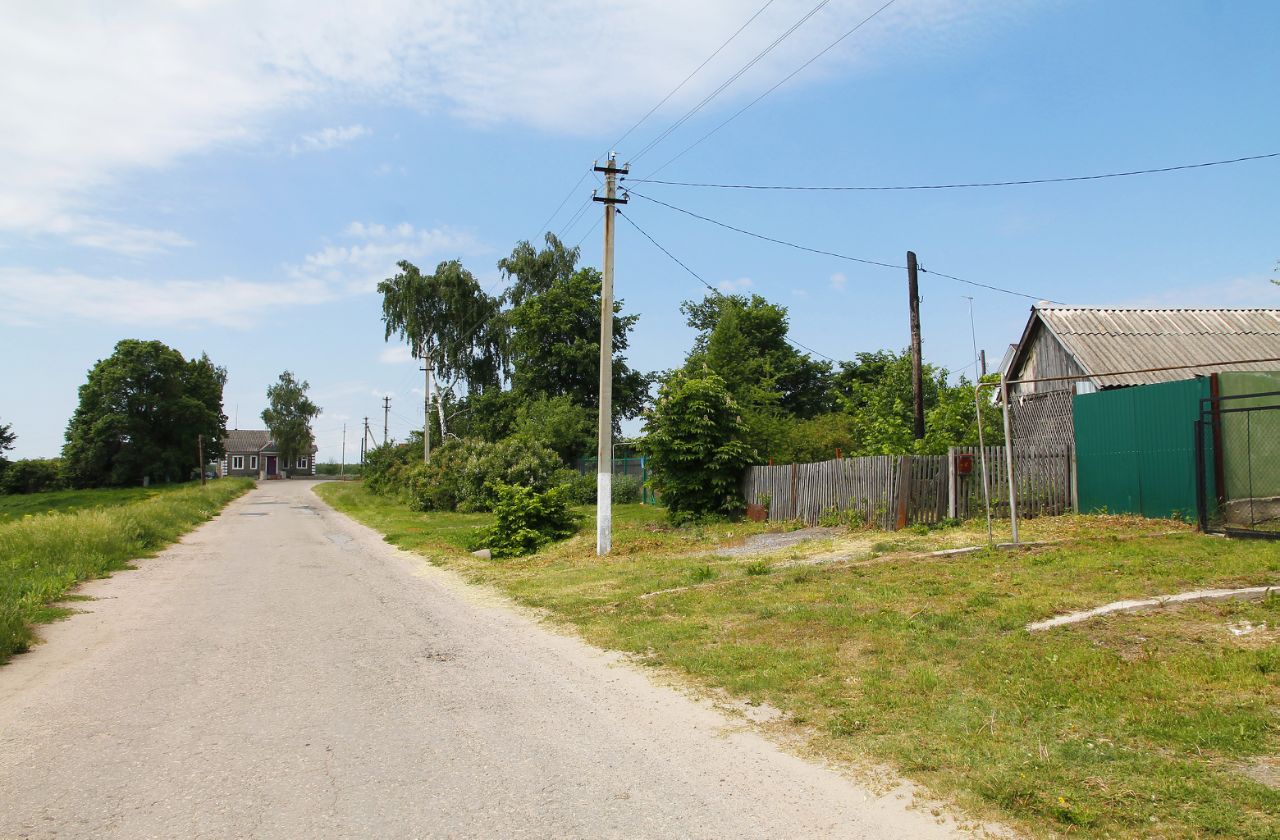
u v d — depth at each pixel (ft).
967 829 12.07
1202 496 33.42
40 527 55.06
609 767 15.20
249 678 22.22
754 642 23.76
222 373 313.32
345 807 13.37
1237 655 17.70
